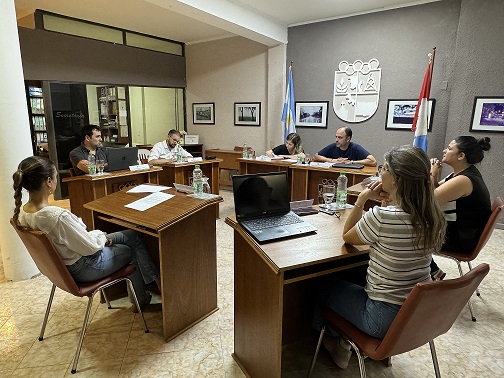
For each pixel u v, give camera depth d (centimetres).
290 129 550
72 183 340
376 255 129
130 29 570
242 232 157
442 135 434
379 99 474
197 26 552
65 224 162
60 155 517
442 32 415
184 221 194
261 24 480
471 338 202
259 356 156
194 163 418
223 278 274
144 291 227
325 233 160
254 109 609
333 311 149
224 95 643
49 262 157
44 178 165
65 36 488
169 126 717
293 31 532
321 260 133
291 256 135
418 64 438
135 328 209
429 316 112
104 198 228
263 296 147
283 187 178
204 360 182
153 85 624
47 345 193
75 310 227
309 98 537
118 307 232
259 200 171
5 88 237
